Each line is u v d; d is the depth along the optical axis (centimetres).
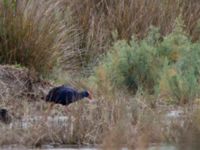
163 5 4534
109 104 2891
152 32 4028
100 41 4341
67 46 4178
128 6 4475
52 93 3169
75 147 2503
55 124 2688
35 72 3625
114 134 2239
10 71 3488
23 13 3891
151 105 3166
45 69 3869
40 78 3562
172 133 2566
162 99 3422
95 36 4362
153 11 4475
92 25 4388
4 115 2884
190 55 3694
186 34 4247
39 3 4034
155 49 3825
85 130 2598
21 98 3347
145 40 4062
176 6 4566
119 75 3722
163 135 2553
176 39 3912
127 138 2369
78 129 2595
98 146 2491
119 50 3841
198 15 4625
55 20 4078
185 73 3559
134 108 2831
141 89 3566
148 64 3747
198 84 3547
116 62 3753
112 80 3691
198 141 2469
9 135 2564
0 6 3878
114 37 4159
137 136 2402
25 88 3428
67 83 3731
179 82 3422
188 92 3397
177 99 3397
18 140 2553
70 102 3147
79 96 3169
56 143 2561
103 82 3512
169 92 3438
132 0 4475
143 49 3781
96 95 3366
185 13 4597
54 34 4012
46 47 3891
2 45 3803
